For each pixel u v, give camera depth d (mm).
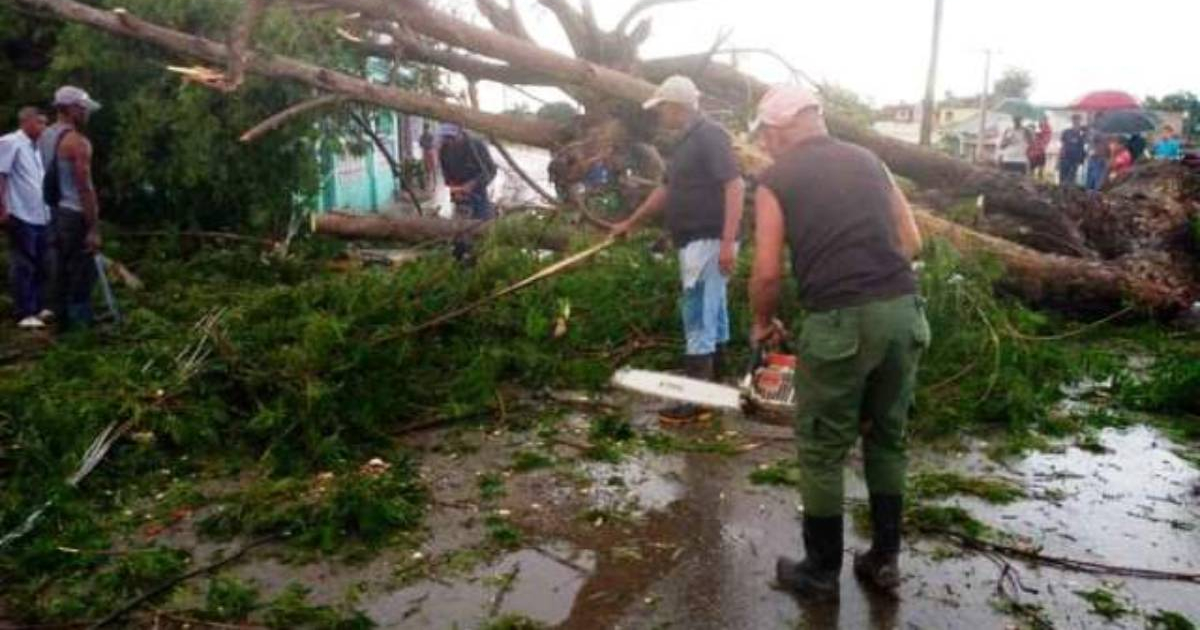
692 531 3434
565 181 7086
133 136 8375
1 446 4016
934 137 32031
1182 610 2834
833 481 2824
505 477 3967
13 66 9211
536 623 2789
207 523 3436
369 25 7344
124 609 2836
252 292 6953
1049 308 7270
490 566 3166
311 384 4289
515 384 5320
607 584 3037
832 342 2695
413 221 8695
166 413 4215
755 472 3949
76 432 4023
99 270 6309
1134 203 8023
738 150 6785
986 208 7988
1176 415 4871
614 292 6078
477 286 5863
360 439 4348
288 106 8312
